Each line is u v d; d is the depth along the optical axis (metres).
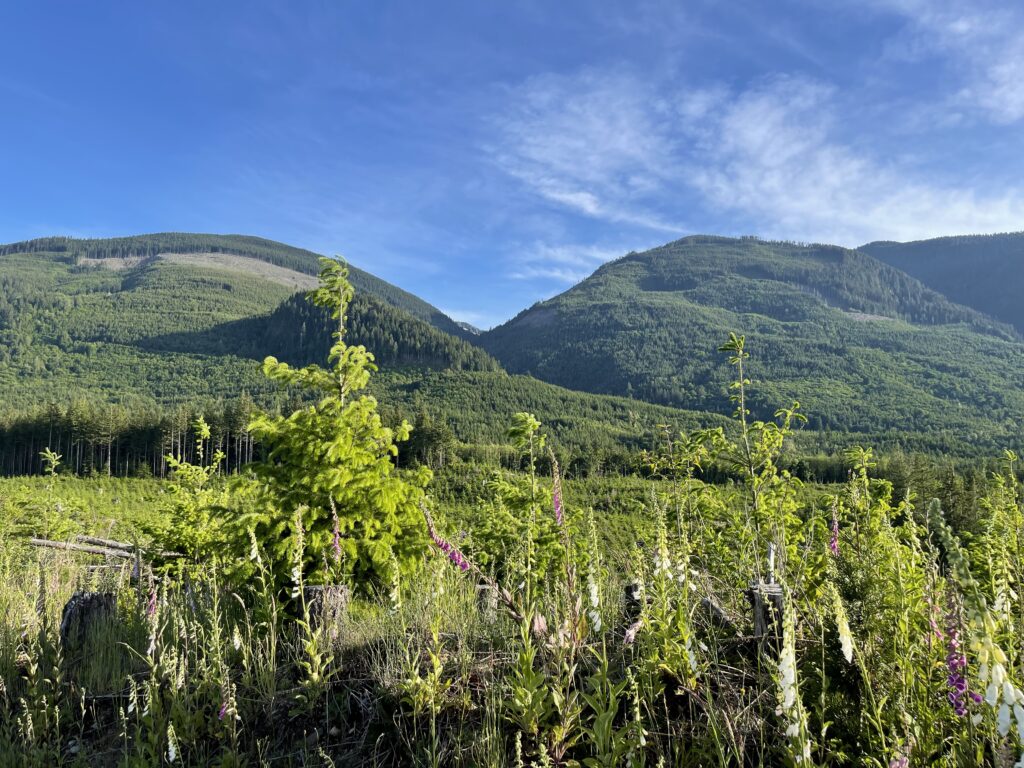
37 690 3.65
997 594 2.31
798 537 4.76
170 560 8.71
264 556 5.60
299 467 6.35
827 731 2.46
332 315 6.80
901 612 2.40
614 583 4.12
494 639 3.72
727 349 6.61
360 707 3.41
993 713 1.78
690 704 2.64
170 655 3.59
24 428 86.06
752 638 3.12
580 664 3.17
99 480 64.94
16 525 13.00
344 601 4.50
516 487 6.78
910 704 2.22
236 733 3.17
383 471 6.34
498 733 2.76
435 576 3.66
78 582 6.79
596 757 2.34
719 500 5.98
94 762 3.34
